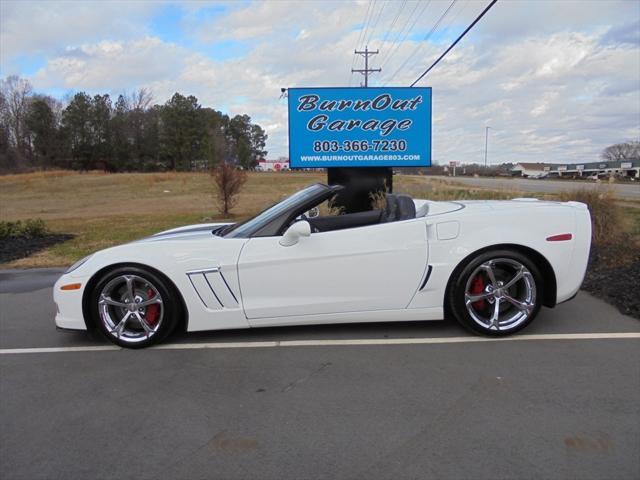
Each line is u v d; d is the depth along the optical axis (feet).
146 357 12.60
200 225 16.76
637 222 32.42
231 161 104.32
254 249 12.93
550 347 12.42
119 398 10.40
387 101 41.06
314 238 12.87
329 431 8.86
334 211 27.45
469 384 10.53
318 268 12.82
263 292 12.94
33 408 10.05
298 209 13.52
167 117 295.89
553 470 7.55
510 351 12.24
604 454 7.91
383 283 12.92
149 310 13.16
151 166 306.76
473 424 8.93
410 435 8.65
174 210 72.54
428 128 41.34
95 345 13.60
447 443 8.36
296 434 8.80
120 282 13.05
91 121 294.46
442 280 12.96
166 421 9.39
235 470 7.80
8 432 9.14
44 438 8.90
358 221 16.08
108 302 13.14
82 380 11.35
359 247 12.82
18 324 15.92
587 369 11.09
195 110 300.81
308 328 14.30
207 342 13.48
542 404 9.56
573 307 15.74
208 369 11.74
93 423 9.39
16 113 299.58
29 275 24.59
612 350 12.14
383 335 13.60
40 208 89.25
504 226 12.94
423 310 13.14
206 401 10.15
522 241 12.82
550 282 13.23
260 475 7.66
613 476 7.38
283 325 13.19
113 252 13.12
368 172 42.11
